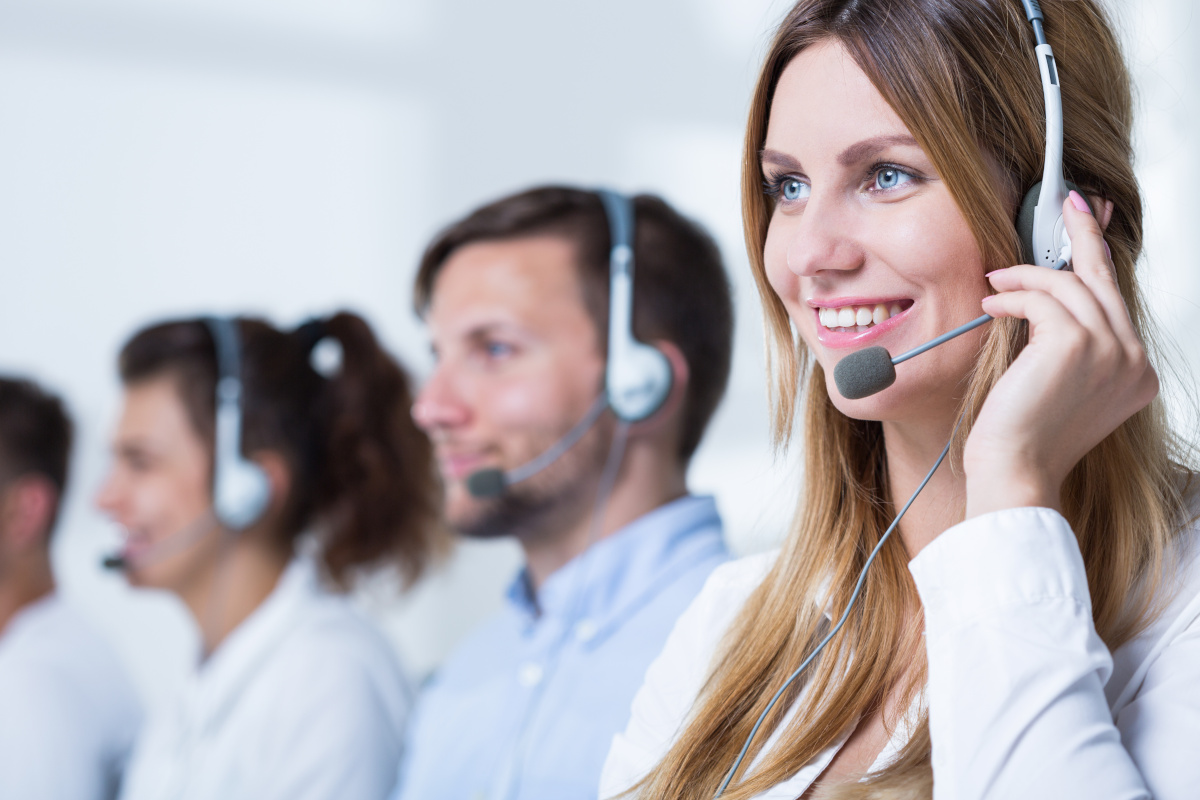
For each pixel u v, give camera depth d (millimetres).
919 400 715
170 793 1713
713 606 929
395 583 1853
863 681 770
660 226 1446
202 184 2135
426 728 1571
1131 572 688
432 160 2021
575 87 1932
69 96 2184
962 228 688
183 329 1926
